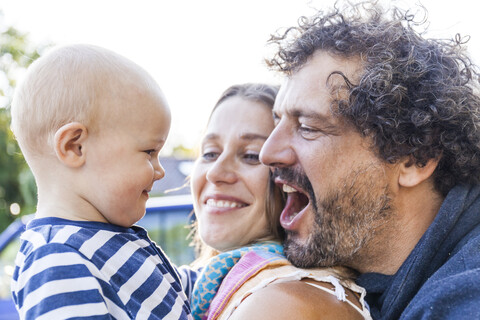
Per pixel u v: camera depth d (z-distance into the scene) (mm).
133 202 1165
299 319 1091
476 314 934
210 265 1409
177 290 1255
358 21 1351
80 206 1137
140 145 1164
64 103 1101
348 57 1295
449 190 1276
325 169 1286
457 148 1231
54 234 1062
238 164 1594
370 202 1271
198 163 1700
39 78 1126
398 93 1231
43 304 954
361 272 1354
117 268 1092
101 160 1125
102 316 979
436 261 1163
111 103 1129
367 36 1297
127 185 1143
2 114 14914
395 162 1246
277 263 1307
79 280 995
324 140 1291
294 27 1423
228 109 1634
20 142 1151
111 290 1056
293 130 1364
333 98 1276
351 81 1271
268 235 1591
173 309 1148
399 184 1272
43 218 1109
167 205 3760
